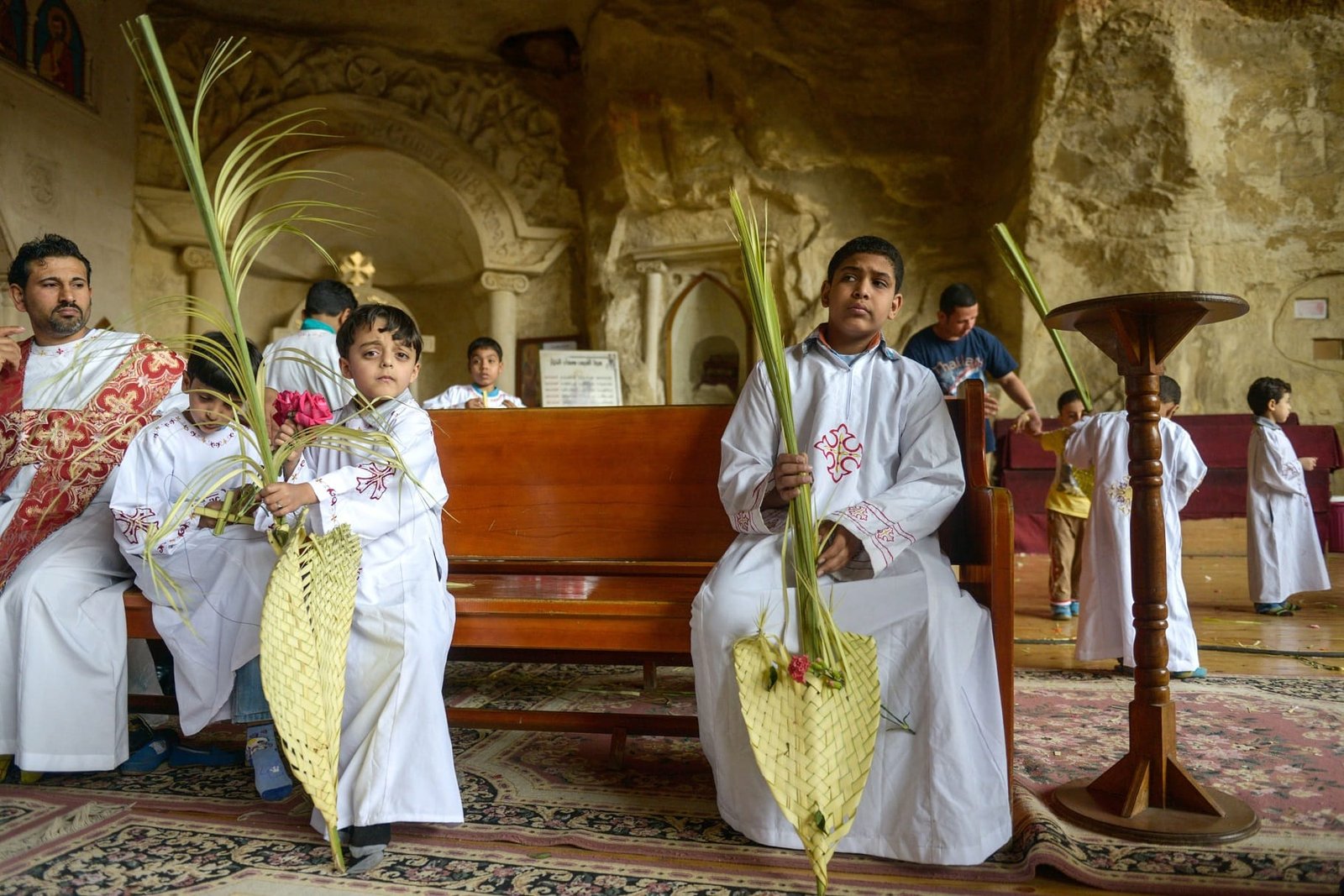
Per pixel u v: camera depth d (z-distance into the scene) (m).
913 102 11.29
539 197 13.70
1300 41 9.08
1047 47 9.29
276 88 12.58
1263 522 5.80
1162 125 9.25
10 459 3.04
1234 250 9.66
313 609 2.15
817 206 11.48
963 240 11.22
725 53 11.69
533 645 2.56
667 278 12.63
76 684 2.72
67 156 10.18
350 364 2.62
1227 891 1.99
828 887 2.04
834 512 2.40
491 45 13.55
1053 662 4.46
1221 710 3.46
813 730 2.05
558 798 2.58
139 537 2.71
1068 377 9.95
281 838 2.32
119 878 2.09
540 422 3.32
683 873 2.10
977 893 2.02
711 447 3.17
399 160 13.02
